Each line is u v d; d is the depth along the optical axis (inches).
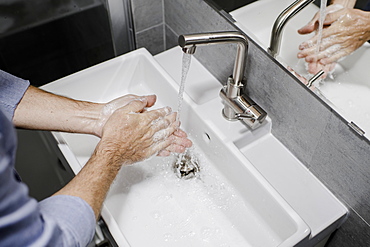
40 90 38.0
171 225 38.5
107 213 34.2
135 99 37.8
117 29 53.2
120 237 32.9
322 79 33.4
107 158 32.9
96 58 57.6
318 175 38.6
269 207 36.1
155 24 53.5
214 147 40.7
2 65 54.8
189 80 46.5
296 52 34.7
